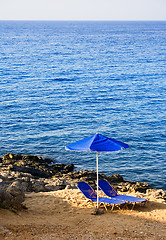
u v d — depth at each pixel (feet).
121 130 113.39
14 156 82.64
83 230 30.14
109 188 40.78
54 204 39.47
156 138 106.01
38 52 369.91
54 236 27.27
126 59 321.93
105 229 30.42
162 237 28.35
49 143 98.68
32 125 115.75
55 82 201.57
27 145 96.53
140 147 97.96
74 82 203.10
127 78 220.64
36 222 31.53
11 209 33.73
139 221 33.78
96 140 36.83
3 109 136.05
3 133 106.22
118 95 169.78
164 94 174.29
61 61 298.15
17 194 36.14
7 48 403.95
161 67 273.33
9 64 270.05
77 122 121.39
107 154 91.25
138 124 120.57
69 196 42.78
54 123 119.03
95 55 350.84
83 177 70.28
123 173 79.92
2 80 201.67
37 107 141.28
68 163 84.84
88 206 39.01
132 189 61.36
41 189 52.06
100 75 229.86
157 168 83.35
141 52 390.01
